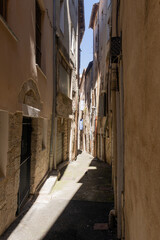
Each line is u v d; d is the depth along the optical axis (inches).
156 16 53.6
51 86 328.8
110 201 220.1
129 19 106.3
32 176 227.5
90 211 192.9
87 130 996.6
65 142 486.9
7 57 141.6
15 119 161.2
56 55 362.0
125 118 127.4
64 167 446.9
